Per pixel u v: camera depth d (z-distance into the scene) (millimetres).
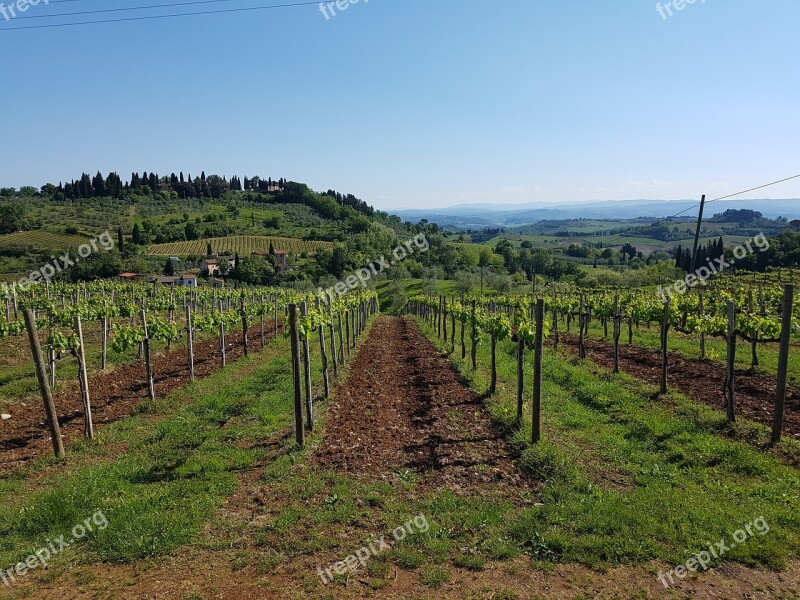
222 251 108750
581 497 7367
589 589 5445
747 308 21234
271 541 6395
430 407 12656
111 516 6922
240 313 23000
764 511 6883
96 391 14750
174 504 7324
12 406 13078
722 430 10156
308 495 7656
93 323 30172
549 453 8914
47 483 8336
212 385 15273
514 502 7445
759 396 12844
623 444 9602
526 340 11102
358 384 15727
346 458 9234
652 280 58656
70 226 109375
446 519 6887
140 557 6094
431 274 73812
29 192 160125
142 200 166375
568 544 6164
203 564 5953
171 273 81938
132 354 20672
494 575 5715
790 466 8375
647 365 17734
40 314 29578
